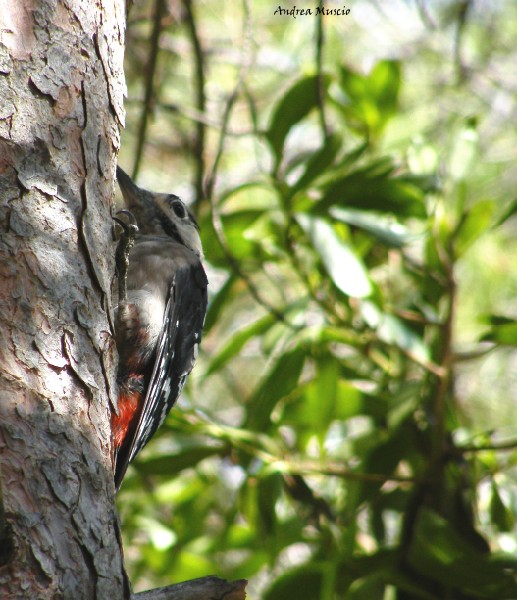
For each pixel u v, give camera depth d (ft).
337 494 33.30
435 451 30.37
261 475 29.71
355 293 28.09
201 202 34.86
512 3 51.96
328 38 46.39
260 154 33.78
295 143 45.96
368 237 32.32
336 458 33.22
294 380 30.25
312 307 34.58
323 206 30.17
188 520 34.19
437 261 31.37
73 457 18.61
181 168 49.73
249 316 47.44
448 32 51.11
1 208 19.31
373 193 30.35
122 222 27.45
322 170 30.07
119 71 23.38
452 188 31.50
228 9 48.42
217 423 30.66
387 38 51.16
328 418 30.83
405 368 32.17
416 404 29.66
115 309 27.43
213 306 31.99
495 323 29.91
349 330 31.01
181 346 30.66
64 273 19.83
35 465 17.92
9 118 19.92
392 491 32.96
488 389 44.29
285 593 28.94
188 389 33.76
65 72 21.06
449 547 27.58
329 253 28.40
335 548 31.50
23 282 19.08
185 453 30.81
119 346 27.55
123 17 24.13
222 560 37.37
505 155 48.60
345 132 38.11
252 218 31.53
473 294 44.75
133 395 27.50
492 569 27.30
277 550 31.71
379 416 31.94
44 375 18.79
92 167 21.35
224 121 31.32
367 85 34.55
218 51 46.98
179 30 46.24
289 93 30.81
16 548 16.90
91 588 18.02
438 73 50.93
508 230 46.93
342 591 29.25
